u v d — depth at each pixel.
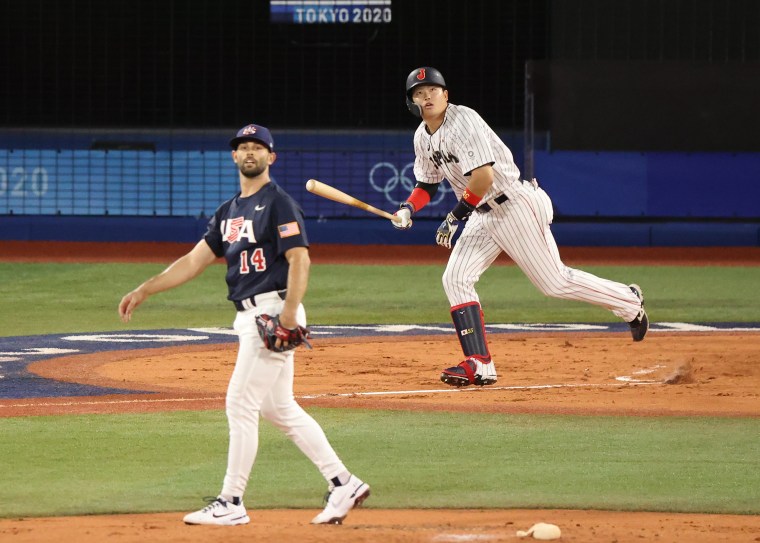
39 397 37.97
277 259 22.05
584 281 38.62
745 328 60.09
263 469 27.38
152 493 24.77
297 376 42.94
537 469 27.42
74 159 103.44
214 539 19.94
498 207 37.41
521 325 62.00
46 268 85.06
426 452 29.27
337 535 20.27
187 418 33.81
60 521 22.06
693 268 88.50
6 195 103.25
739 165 101.06
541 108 101.12
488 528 21.33
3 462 27.81
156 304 70.56
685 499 24.52
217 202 104.44
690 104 100.81
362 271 86.12
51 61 111.25
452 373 37.72
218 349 51.19
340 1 110.75
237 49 111.12
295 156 104.25
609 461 28.34
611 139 101.00
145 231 100.88
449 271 38.25
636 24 105.12
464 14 110.31
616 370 44.66
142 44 112.00
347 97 111.50
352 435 31.41
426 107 36.28
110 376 42.91
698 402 37.19
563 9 105.75
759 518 22.84
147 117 112.62
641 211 101.12
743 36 104.06
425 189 38.41
